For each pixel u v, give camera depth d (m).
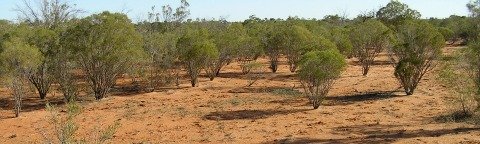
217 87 26.27
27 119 18.78
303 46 30.05
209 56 26.56
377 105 19.31
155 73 26.52
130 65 24.28
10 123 18.12
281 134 14.80
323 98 19.78
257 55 38.66
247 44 33.12
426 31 21.83
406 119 16.31
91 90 24.33
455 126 14.80
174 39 30.06
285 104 20.47
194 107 20.36
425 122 15.64
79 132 15.91
